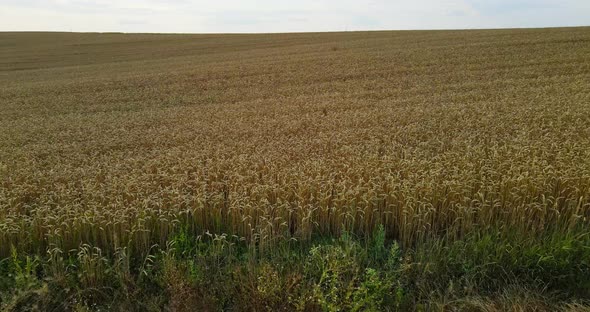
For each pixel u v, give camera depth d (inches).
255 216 236.5
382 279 180.2
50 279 181.3
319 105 618.2
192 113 616.4
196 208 234.8
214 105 686.5
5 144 465.4
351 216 228.8
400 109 547.2
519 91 631.8
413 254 208.1
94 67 1385.3
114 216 224.4
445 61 968.9
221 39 2252.7
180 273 184.2
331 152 358.0
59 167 346.0
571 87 625.9
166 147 425.4
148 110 673.6
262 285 169.6
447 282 183.9
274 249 212.2
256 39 2137.1
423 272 185.0
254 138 433.7
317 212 241.1
